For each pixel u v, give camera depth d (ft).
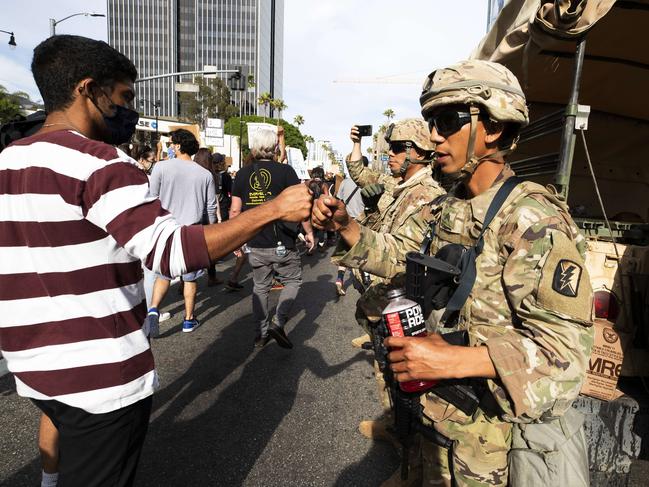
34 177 3.64
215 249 3.62
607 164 11.77
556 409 3.45
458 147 4.17
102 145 3.83
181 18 338.95
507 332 3.61
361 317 7.29
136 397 4.08
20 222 3.67
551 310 3.41
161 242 3.54
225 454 7.84
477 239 4.06
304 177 48.08
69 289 3.71
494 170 4.28
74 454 3.98
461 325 4.01
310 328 14.97
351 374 11.28
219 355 12.33
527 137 8.32
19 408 9.10
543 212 3.65
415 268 4.03
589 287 3.46
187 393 10.08
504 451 4.15
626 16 6.60
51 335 3.73
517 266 3.60
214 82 240.53
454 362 3.44
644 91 9.45
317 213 4.25
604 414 5.31
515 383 3.33
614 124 11.12
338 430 8.67
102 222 3.62
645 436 5.26
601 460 5.34
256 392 10.19
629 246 5.81
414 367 3.53
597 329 5.54
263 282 12.57
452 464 4.28
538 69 8.54
